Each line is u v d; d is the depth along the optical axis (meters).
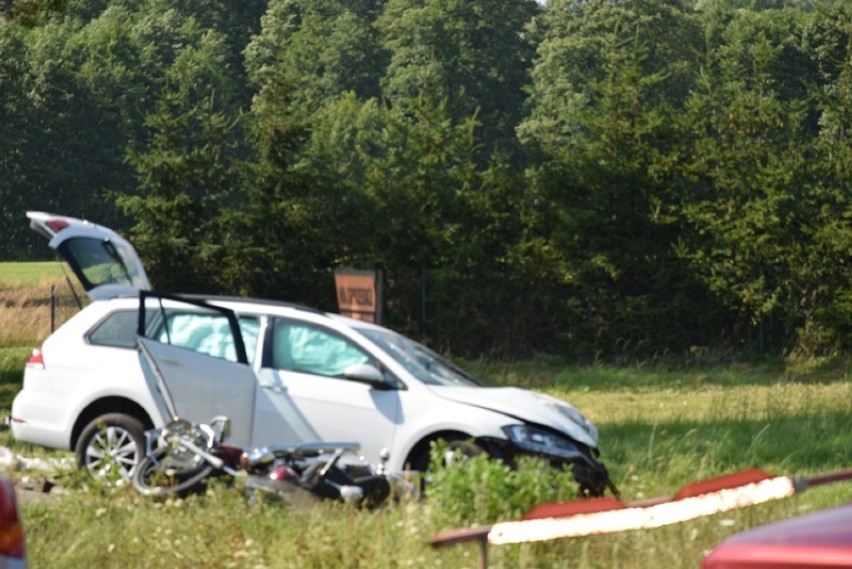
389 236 59.88
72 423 25.92
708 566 8.73
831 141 60.31
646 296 59.38
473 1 198.12
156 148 61.22
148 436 23.06
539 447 23.75
